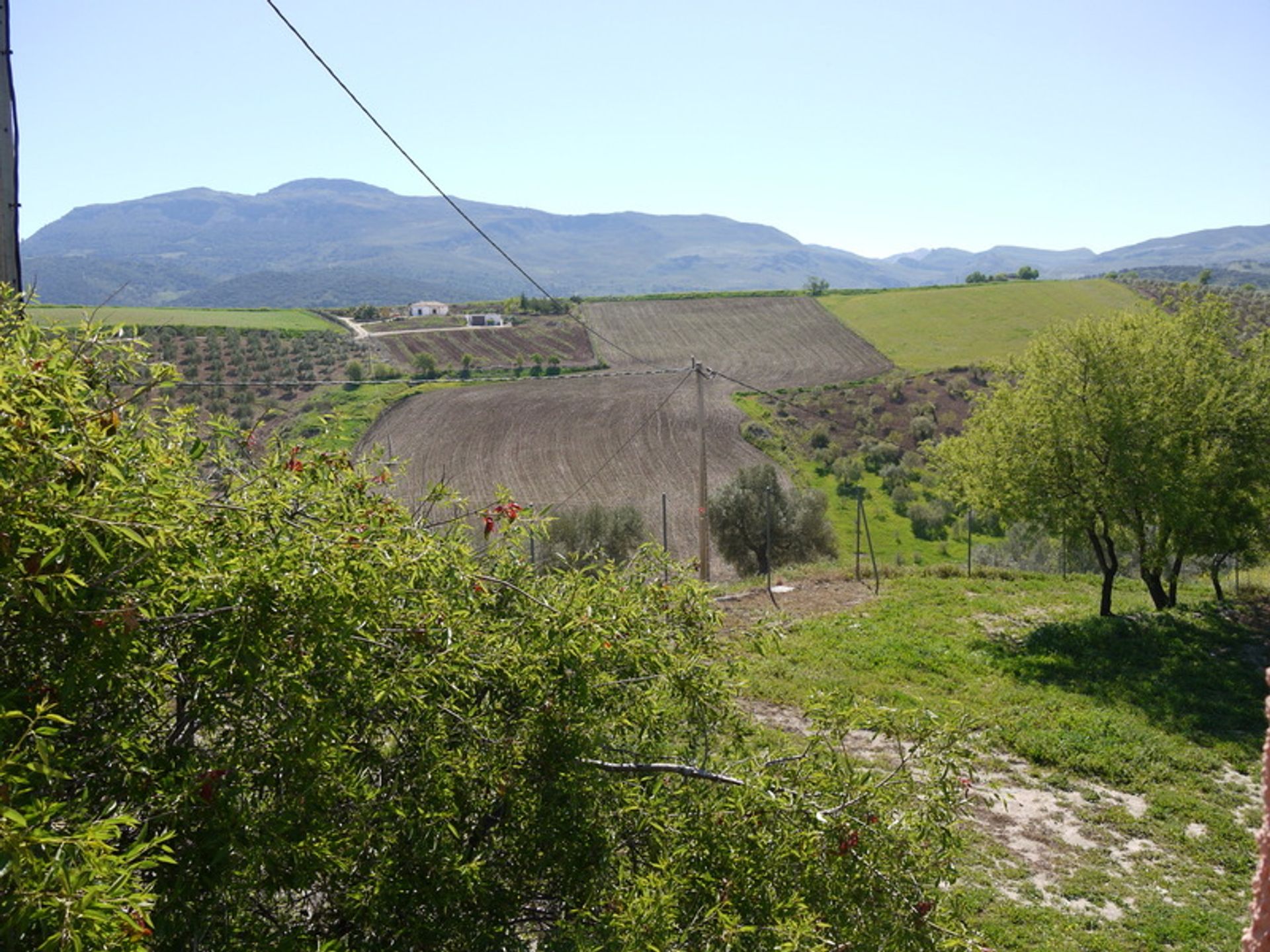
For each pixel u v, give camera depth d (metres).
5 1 6.32
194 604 3.47
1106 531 22.19
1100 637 20.70
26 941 2.54
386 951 4.21
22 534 2.88
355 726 4.52
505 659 4.85
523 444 61.72
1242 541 22.30
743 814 5.08
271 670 3.57
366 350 77.81
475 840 4.99
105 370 3.83
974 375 81.44
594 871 4.89
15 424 2.83
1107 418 20.45
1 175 6.32
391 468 5.64
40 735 2.99
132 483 3.32
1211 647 20.27
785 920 4.38
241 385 54.69
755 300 116.50
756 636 6.26
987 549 46.78
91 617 3.07
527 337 95.00
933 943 4.87
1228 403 21.50
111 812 3.31
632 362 89.31
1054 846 11.63
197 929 3.41
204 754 3.72
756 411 73.06
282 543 3.74
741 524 41.62
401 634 4.39
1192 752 14.55
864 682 17.66
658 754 5.96
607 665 5.30
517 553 5.69
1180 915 9.80
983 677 18.45
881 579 28.55
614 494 55.09
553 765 4.90
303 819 3.79
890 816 5.30
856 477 62.03
